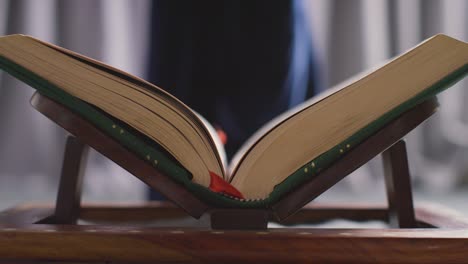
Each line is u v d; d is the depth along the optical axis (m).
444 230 0.54
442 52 0.55
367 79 0.56
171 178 0.56
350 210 0.73
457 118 3.48
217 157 0.57
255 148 0.58
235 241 0.53
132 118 0.55
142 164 0.55
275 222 0.73
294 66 2.71
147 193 2.39
